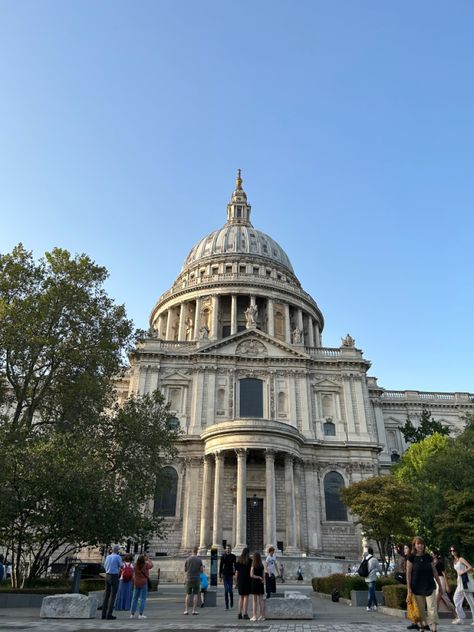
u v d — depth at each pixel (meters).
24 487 28.00
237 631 15.67
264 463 63.12
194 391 69.44
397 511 48.78
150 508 61.59
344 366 73.69
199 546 58.78
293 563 50.69
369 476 66.00
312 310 99.88
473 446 52.38
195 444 64.88
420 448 60.22
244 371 71.56
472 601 19.20
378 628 16.73
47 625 17.06
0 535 29.47
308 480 64.75
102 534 30.19
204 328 77.06
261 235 115.38
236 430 58.72
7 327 36.28
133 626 17.09
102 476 30.94
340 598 31.62
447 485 46.16
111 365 41.66
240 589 20.86
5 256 39.44
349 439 68.56
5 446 29.66
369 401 75.50
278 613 20.73
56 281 40.22
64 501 28.69
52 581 31.25
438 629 16.78
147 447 40.06
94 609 20.84
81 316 40.44
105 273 42.88
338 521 63.44
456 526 40.75
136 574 21.50
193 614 22.66
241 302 95.00
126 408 42.19
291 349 72.69
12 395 40.25
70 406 38.50
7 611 22.77
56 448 29.83
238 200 125.56
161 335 97.12
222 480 58.28
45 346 37.56
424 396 85.94
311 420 68.69
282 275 106.31
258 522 60.28
